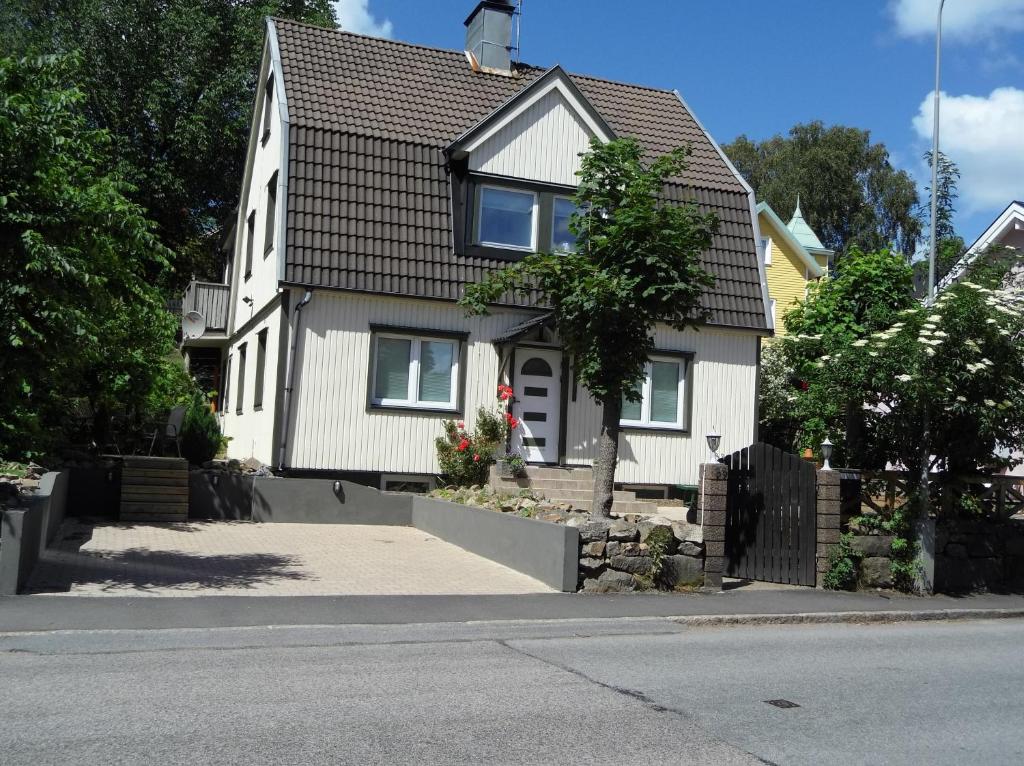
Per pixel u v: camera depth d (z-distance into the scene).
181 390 20.34
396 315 18.12
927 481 13.75
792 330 19.80
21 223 9.66
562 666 8.16
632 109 22.48
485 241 19.08
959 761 6.06
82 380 15.65
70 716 6.06
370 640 8.88
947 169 26.58
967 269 15.67
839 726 6.71
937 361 13.20
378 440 17.92
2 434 13.59
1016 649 10.20
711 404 20.16
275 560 12.72
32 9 36.19
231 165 38.72
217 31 38.22
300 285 17.17
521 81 22.14
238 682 7.09
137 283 12.39
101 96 35.09
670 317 13.08
